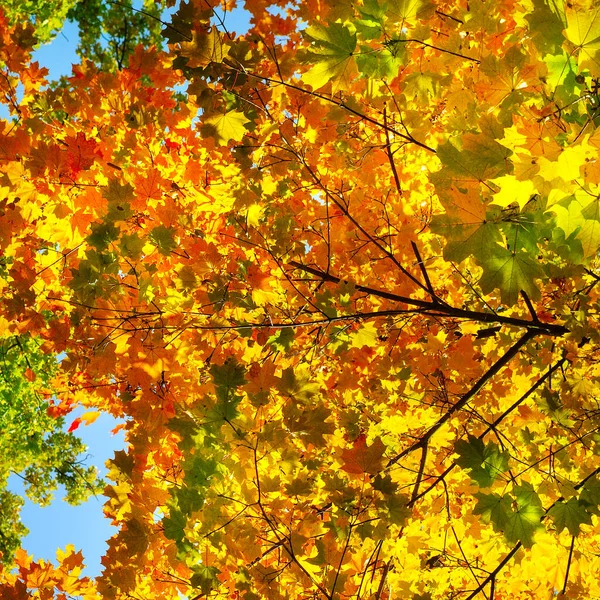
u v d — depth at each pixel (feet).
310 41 6.45
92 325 8.13
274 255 9.20
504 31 8.02
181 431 7.61
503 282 5.69
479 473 6.82
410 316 9.95
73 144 8.54
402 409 10.39
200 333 8.91
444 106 9.46
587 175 4.75
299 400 7.34
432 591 9.66
